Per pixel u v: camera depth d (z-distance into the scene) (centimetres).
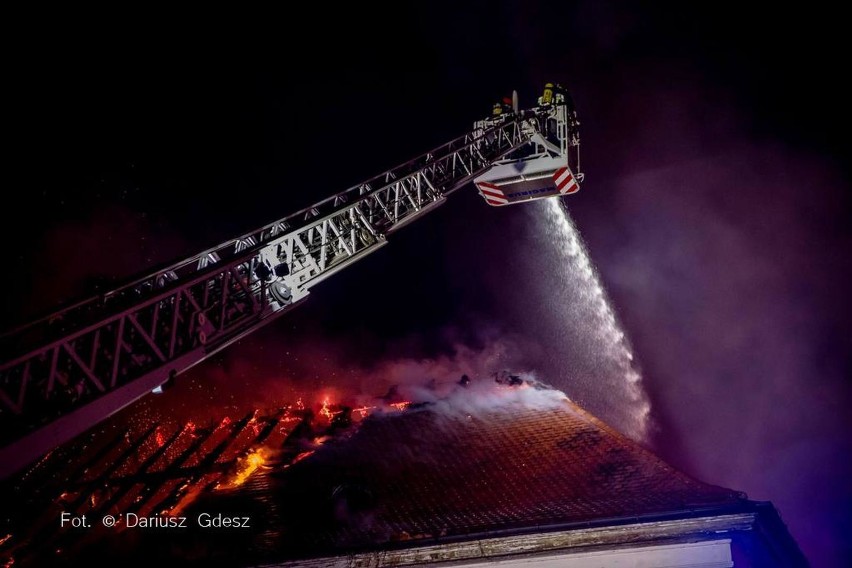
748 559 855
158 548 884
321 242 825
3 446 514
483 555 827
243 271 755
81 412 561
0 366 524
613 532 820
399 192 970
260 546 862
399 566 832
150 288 709
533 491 912
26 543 923
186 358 657
